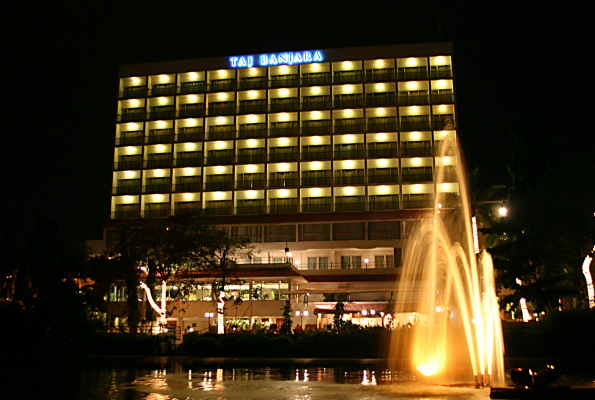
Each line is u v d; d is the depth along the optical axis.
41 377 23.78
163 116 86.00
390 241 76.44
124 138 85.69
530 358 33.12
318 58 84.25
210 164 82.44
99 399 16.84
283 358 34.94
